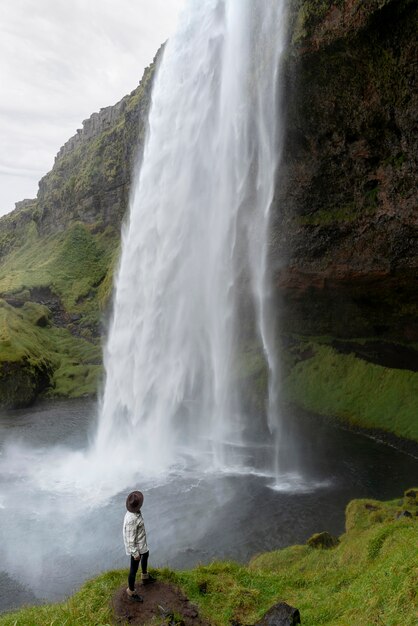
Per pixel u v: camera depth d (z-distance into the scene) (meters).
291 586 15.16
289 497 29.23
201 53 45.25
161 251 51.91
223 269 48.59
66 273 99.31
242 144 41.62
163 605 12.48
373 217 36.25
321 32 29.69
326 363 48.53
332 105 33.25
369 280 39.34
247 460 36.25
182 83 48.38
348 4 27.86
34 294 91.00
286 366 51.44
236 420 47.22
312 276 42.94
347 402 43.91
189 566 22.36
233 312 51.56
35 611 13.22
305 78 32.84
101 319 80.69
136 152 85.81
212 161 45.59
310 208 39.88
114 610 12.20
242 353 55.22
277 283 45.91
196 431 44.22
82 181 115.75
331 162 36.47
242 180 42.97
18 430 47.38
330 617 11.98
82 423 49.94
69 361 71.75
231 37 39.75
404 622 10.11
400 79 28.91
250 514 27.27
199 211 48.25
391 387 42.22
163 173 51.50
